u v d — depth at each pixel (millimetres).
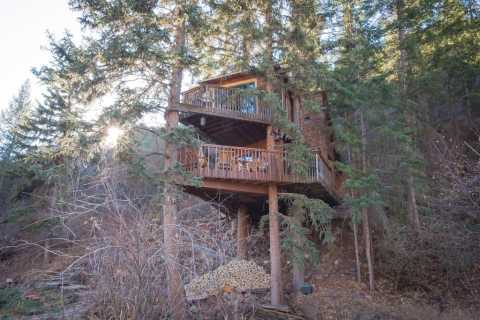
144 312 7359
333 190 16141
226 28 14344
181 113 15242
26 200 21250
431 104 18781
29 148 22391
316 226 13328
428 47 18484
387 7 18047
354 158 16391
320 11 17703
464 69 17953
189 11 12562
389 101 15805
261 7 15109
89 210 8891
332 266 15594
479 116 18297
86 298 8617
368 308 12312
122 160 11055
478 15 17812
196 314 8297
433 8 17703
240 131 16562
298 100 16469
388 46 18828
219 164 13258
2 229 19656
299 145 12938
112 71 12297
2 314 12789
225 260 9242
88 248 8266
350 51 16781
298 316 12242
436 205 14062
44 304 12844
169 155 12289
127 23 12484
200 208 14398
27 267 17797
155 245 8031
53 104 22859
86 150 11484
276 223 13586
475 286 12742
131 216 8453
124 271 7594
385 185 15195
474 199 12758
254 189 14219
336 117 16031
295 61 14344
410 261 13961
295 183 13961
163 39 12328
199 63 12828
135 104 12031
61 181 12281
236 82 16469
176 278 7957
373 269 14617
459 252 13047
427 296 13031
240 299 9203
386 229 14938
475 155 16016
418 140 17250
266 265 15781
